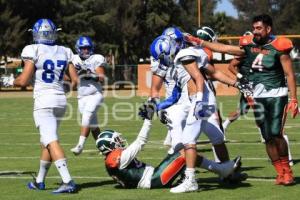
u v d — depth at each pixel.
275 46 16.30
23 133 33.25
